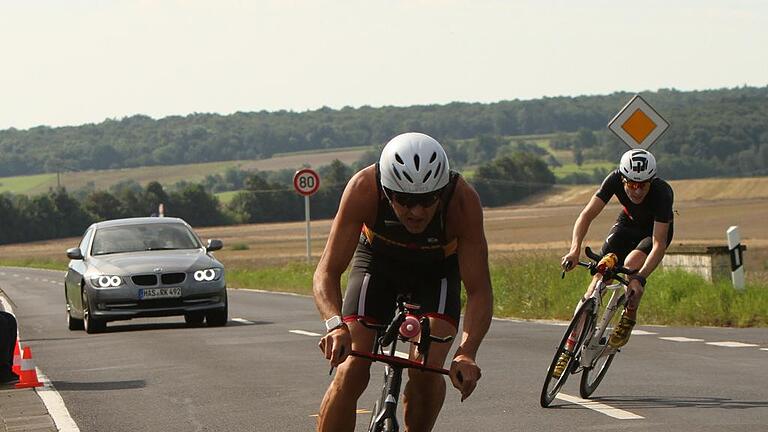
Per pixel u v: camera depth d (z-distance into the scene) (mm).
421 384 8133
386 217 8070
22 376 15062
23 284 62594
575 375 14852
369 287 8344
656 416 11680
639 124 22594
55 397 14125
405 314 7383
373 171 8070
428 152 7562
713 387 13516
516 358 16688
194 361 17578
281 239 164125
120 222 26125
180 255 24562
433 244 8148
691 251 26969
